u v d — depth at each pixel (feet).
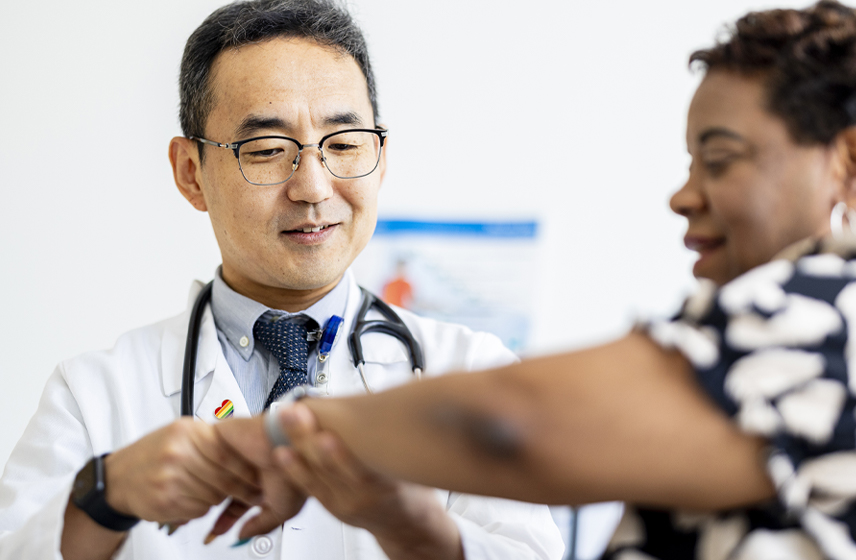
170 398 3.94
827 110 1.69
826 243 1.73
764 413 1.48
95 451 3.78
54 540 2.75
